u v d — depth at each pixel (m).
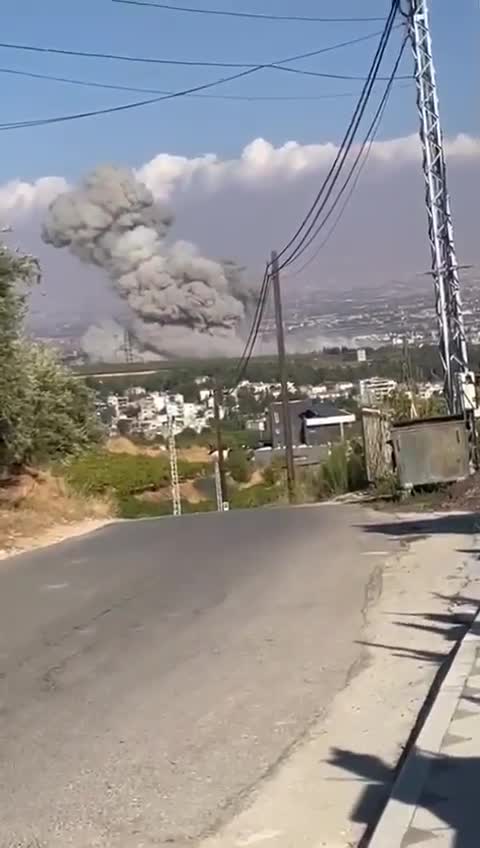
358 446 34.09
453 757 6.38
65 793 6.34
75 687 8.90
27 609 12.99
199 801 6.14
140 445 56.38
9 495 25.59
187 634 10.78
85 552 19.14
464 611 11.05
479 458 24.42
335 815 5.83
